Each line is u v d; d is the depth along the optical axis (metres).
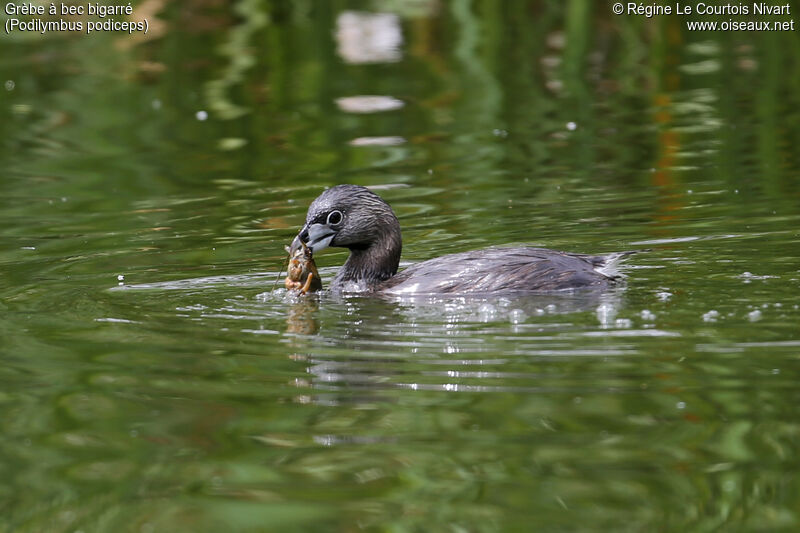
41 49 27.30
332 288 13.37
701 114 22.70
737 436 8.05
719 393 8.83
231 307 12.23
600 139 21.19
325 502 7.31
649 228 15.20
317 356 10.25
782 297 11.41
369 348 10.43
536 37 27.95
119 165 20.45
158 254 14.95
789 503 7.06
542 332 10.61
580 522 6.94
